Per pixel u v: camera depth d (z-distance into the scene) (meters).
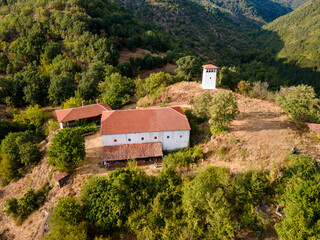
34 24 123.69
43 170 53.56
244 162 40.59
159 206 33.72
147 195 35.78
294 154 39.81
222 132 48.69
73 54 118.62
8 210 45.06
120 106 80.75
